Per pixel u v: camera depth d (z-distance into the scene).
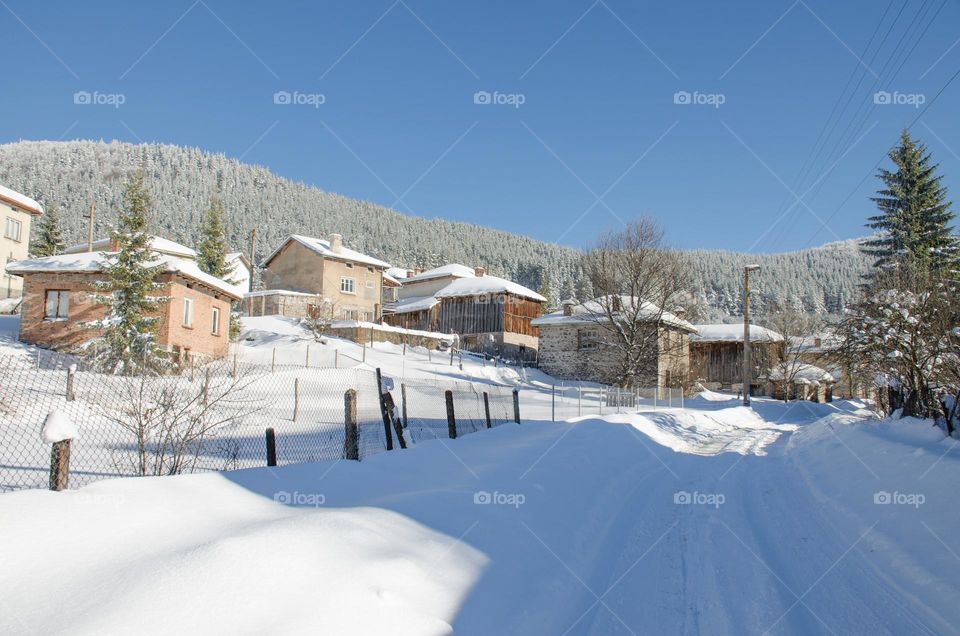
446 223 178.38
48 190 114.44
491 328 48.19
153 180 133.38
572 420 18.03
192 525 4.91
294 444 11.40
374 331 38.19
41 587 3.58
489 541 6.35
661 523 8.71
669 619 5.42
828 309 120.75
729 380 49.34
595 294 38.66
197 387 12.77
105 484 5.52
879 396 19.84
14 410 12.19
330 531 5.20
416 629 4.17
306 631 3.66
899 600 5.72
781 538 7.91
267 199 149.38
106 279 23.92
